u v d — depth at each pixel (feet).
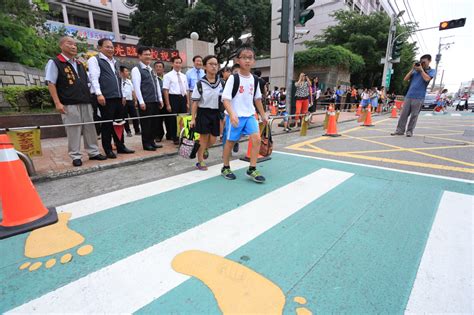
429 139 22.41
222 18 67.26
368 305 4.94
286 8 23.79
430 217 8.30
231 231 7.52
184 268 5.96
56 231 7.58
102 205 9.30
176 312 4.77
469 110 68.69
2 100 22.71
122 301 5.04
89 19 96.84
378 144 20.34
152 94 17.20
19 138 11.50
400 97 81.51
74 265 6.10
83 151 17.28
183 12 67.92
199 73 19.36
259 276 5.70
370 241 7.01
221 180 11.93
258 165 14.37
